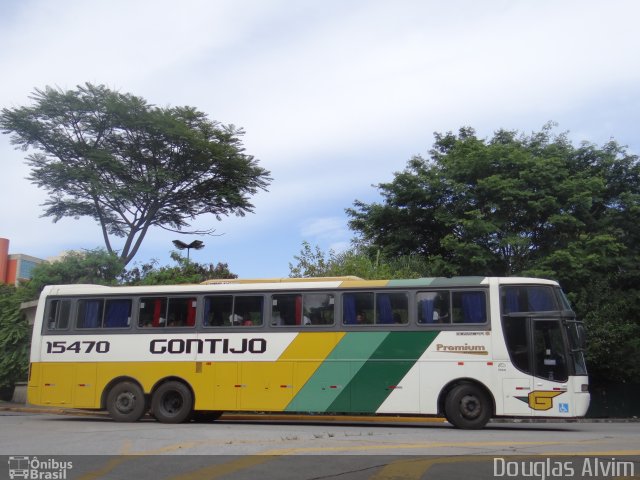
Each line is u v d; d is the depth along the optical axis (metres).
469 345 13.85
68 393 15.61
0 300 25.09
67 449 9.97
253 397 14.57
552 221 24.27
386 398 13.98
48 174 28.47
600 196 27.17
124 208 30.23
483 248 24.80
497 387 13.59
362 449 9.81
